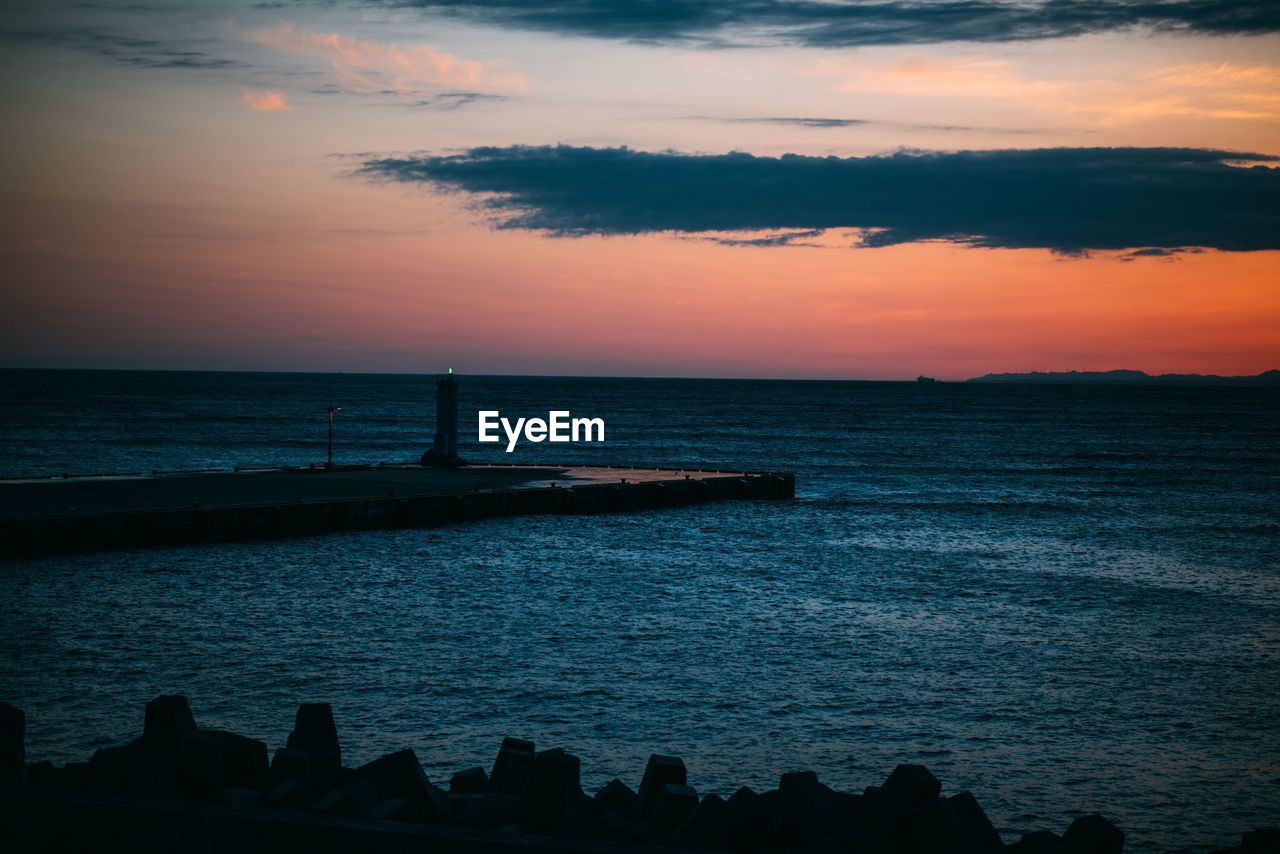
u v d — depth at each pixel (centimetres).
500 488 5125
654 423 16238
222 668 2327
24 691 2109
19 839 658
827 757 1862
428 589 3303
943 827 898
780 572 3794
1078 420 18738
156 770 948
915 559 4175
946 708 2156
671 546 4369
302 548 3944
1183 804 1681
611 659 2495
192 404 19050
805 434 13875
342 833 622
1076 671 2455
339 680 2258
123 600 2992
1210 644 2741
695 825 959
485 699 2153
